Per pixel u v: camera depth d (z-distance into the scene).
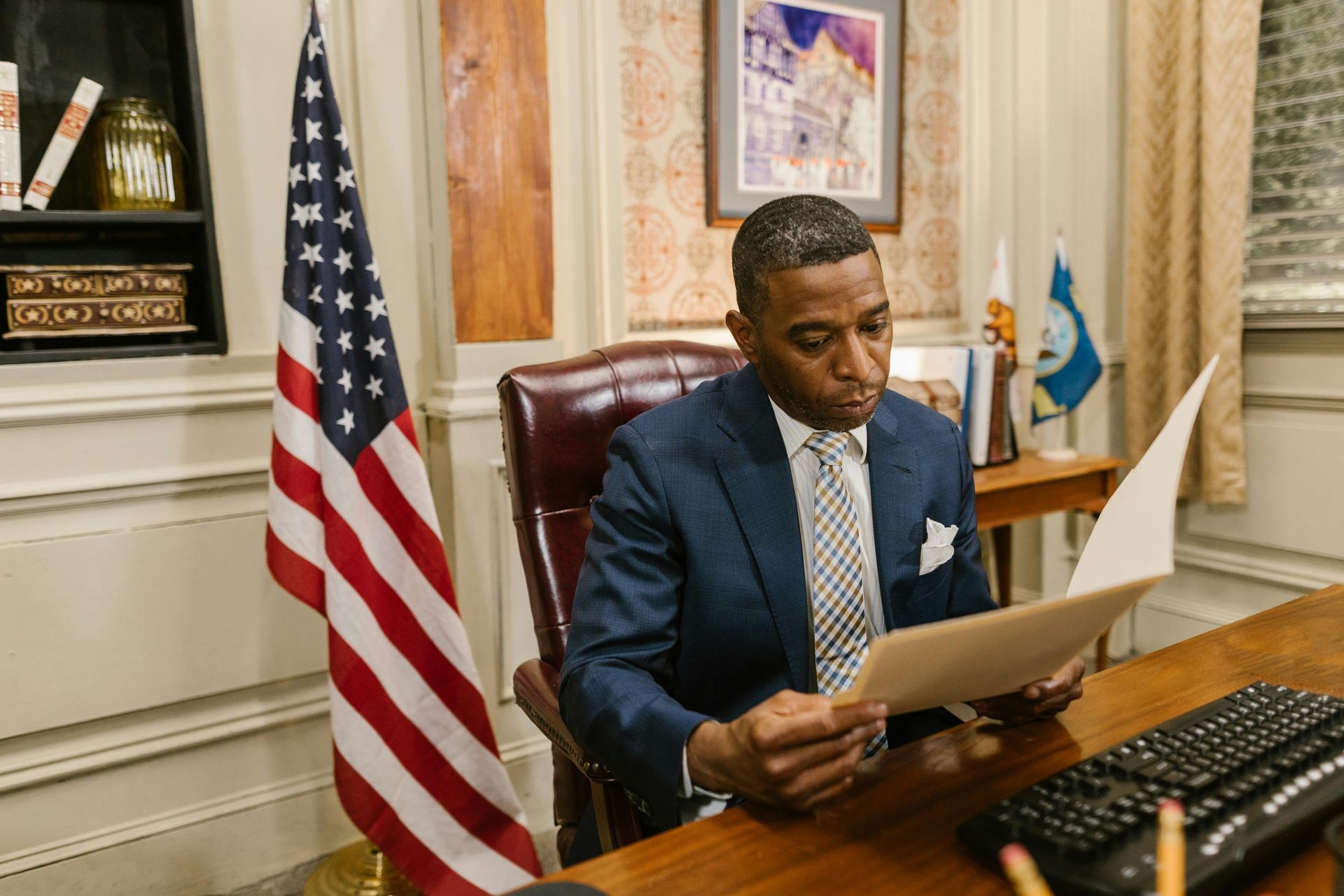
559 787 1.27
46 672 1.72
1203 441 2.49
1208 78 2.35
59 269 1.71
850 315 0.91
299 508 1.67
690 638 1.04
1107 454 2.80
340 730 1.66
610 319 2.28
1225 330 2.41
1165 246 2.54
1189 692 0.95
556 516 1.31
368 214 2.00
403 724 1.72
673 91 2.37
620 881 0.65
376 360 1.72
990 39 2.88
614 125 2.25
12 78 1.63
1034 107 2.82
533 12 2.03
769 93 2.50
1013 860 0.47
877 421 1.12
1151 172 2.52
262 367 1.90
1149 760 0.72
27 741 1.73
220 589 1.87
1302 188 2.43
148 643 1.81
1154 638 2.80
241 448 1.88
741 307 0.99
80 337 1.80
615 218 2.28
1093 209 2.76
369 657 1.69
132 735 1.82
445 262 2.01
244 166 1.87
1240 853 0.59
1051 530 2.93
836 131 2.63
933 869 0.65
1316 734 0.76
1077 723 0.89
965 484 1.18
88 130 1.79
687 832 0.72
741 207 2.49
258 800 1.95
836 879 0.64
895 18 2.69
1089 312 2.79
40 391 1.69
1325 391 2.38
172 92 1.87
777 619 1.02
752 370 1.11
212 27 1.81
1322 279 2.40
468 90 1.98
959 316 2.96
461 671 1.77
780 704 0.75
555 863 2.05
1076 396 2.51
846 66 2.62
